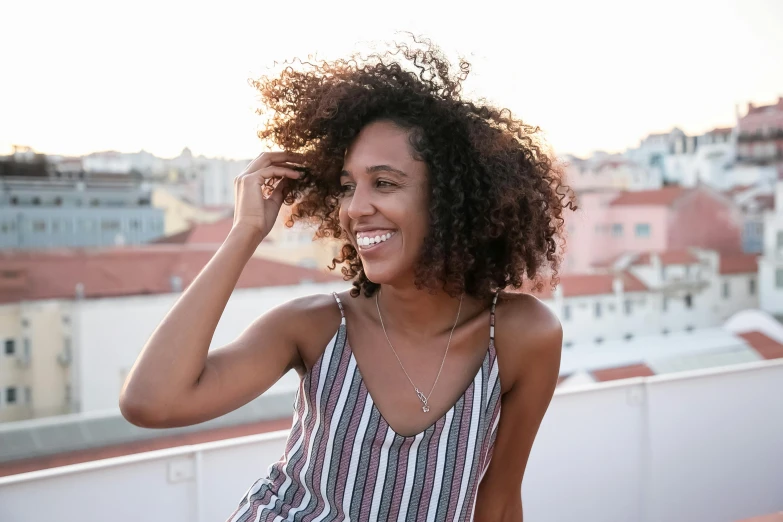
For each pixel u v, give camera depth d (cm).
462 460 110
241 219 114
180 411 100
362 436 109
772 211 1848
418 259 110
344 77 120
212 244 1516
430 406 111
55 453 761
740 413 275
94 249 1428
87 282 1374
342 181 114
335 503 110
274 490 115
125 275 1419
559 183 130
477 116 114
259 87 130
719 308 1825
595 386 245
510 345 117
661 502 256
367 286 120
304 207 132
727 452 272
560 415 239
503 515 133
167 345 100
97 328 1364
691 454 263
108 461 177
